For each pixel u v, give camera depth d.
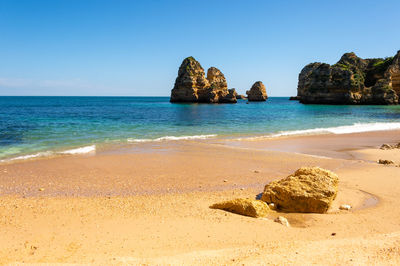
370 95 90.06
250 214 8.28
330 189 8.88
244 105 104.25
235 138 24.19
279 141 22.91
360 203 9.46
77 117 45.94
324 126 34.62
